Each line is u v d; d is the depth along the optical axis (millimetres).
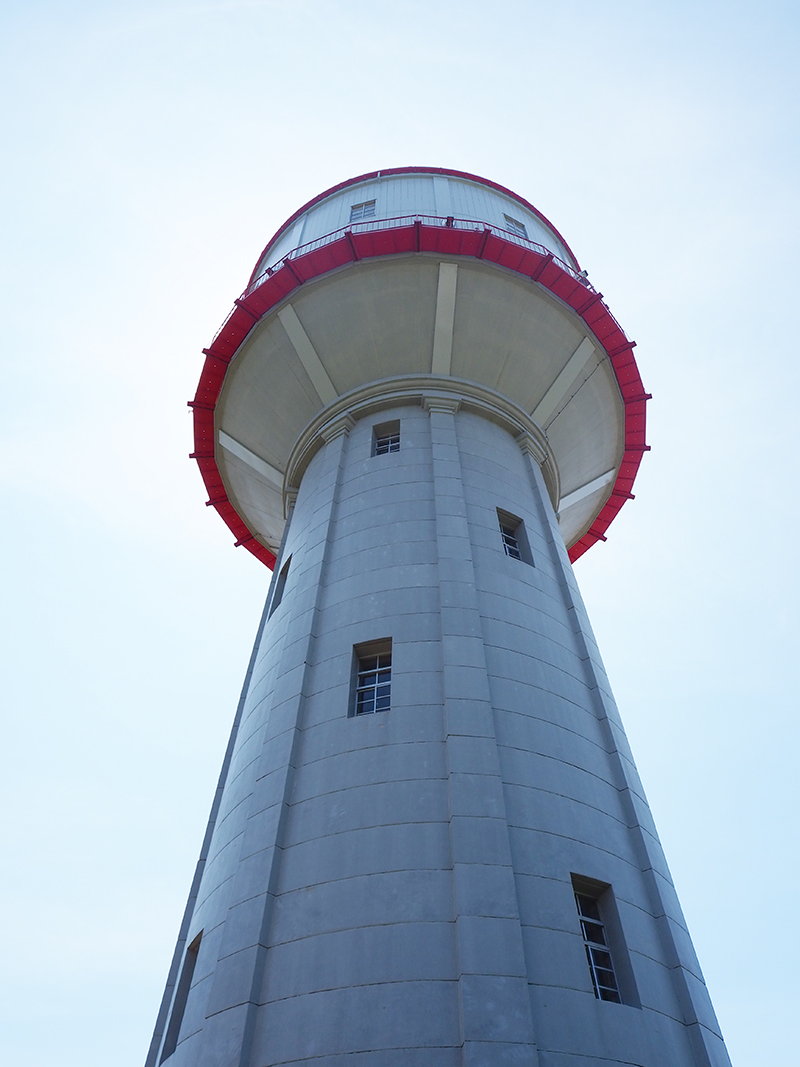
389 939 13297
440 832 14695
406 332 27328
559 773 16609
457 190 32969
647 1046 12984
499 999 12219
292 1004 12984
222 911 15969
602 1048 12445
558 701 18297
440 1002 12422
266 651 21766
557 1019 12469
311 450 28047
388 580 20188
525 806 15461
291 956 13633
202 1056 13031
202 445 31719
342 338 27594
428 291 27062
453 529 21234
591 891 15328
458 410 26406
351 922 13695
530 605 20344
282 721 18016
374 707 17812
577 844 15461
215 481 33281
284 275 27312
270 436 29828
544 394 28594
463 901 13391
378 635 18844
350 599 20125
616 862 15844
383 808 15273
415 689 17344
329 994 12875
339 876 14445
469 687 17062
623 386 29750
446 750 15945
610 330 28109
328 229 32062
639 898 15656
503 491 24062
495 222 31656
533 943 13305
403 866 14266
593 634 22188
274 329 28156
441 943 13117
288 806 16156
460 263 26625
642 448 31969
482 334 27391
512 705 17344
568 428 29828
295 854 15203
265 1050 12602
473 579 19766
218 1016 13367
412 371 27469
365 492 23578
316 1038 12406
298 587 21891
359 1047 12117
